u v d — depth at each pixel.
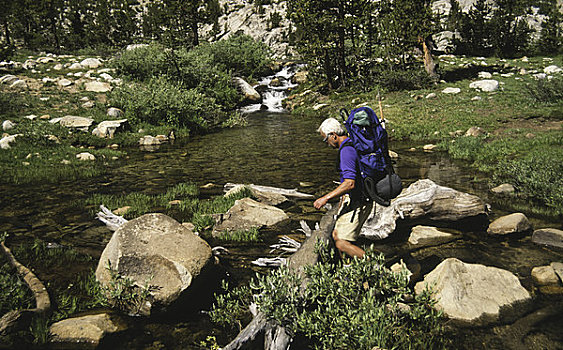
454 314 3.50
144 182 8.97
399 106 17.66
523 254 4.73
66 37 44.31
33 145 12.02
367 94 21.31
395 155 10.83
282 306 3.14
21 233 5.83
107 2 53.94
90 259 4.92
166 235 4.12
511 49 33.81
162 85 17.59
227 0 71.44
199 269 3.97
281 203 7.25
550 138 10.30
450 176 8.55
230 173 9.66
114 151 12.44
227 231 5.86
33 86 19.12
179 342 3.35
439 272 3.94
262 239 5.60
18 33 39.22
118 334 3.44
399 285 3.30
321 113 19.98
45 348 3.15
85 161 11.12
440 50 38.25
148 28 49.31
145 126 15.85
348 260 3.81
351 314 3.03
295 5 23.08
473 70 24.73
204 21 35.19
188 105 16.91
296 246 5.19
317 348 3.08
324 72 24.12
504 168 8.45
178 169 10.25
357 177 3.67
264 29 58.22
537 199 6.83
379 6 22.73
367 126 3.60
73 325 3.36
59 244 5.43
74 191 8.21
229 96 22.89
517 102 15.72
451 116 14.83
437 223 5.57
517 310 3.54
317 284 3.36
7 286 3.72
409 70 21.34
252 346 3.11
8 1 35.56
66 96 18.00
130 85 20.14
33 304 3.70
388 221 5.28
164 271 3.82
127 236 4.02
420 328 3.32
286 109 23.31
